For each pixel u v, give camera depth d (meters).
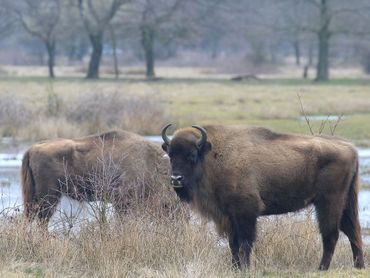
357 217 39.00
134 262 36.62
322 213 38.22
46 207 42.06
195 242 37.78
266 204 37.91
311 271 37.62
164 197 40.91
